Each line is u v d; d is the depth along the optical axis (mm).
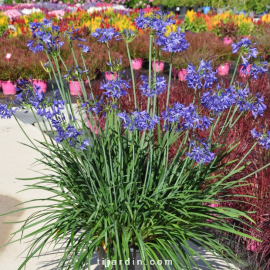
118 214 2873
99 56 11109
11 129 7488
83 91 3160
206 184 3512
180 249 2846
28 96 2725
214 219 3100
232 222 4027
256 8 31891
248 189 4043
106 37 3119
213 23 18828
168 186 3059
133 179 3104
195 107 2654
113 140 3271
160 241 2881
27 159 6121
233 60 12148
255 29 17719
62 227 2969
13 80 10406
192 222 3107
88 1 30109
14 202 4773
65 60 11398
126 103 6594
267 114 6117
